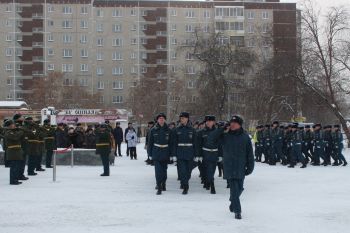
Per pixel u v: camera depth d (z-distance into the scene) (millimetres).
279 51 43594
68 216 10484
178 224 9672
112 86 104250
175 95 80250
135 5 104562
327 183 16812
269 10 103812
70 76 103125
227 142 10320
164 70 104062
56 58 102938
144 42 104875
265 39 45500
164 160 14000
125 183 16500
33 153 19047
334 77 40438
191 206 11797
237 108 50719
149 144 14164
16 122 16594
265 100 46750
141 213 10852
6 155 16234
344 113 56781
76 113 57281
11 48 102688
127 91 104125
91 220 10062
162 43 104875
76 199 12836
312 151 25562
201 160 14258
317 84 40594
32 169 19188
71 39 103125
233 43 51844
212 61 50156
